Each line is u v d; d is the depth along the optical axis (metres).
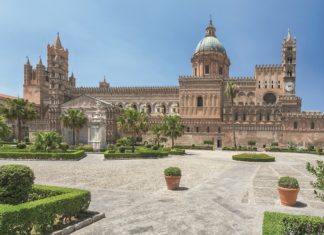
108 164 40.09
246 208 17.41
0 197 12.92
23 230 11.40
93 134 66.38
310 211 17.08
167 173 22.48
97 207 17.11
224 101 108.81
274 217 11.94
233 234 12.99
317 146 90.12
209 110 105.31
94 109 102.75
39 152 47.66
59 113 106.12
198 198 19.69
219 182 26.11
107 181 25.95
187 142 98.12
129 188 22.88
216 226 14.02
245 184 25.38
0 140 76.81
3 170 13.14
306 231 10.81
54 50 111.69
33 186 15.90
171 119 76.81
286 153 73.75
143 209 16.78
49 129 106.00
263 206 17.95
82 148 64.12
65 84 116.12
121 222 14.45
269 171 34.84
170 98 113.56
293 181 18.44
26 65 122.00
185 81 107.69
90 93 119.81
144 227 13.75
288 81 104.19
